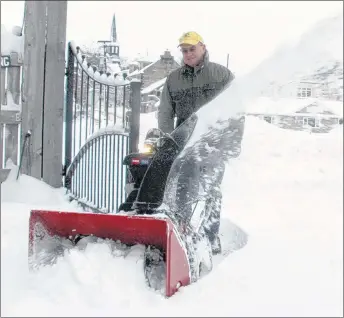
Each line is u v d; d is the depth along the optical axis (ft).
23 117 19.61
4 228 13.08
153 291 9.61
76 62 21.48
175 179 12.84
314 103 20.97
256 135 19.60
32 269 10.36
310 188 16.10
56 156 20.16
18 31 20.15
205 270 10.94
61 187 20.38
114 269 9.82
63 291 9.47
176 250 9.62
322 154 18.53
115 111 20.58
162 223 9.73
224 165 13.76
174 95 15.61
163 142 13.33
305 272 10.37
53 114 19.97
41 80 19.71
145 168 13.11
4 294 9.46
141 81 18.81
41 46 19.63
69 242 10.78
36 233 10.52
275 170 17.19
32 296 9.41
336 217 13.89
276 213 14.29
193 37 14.94
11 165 19.67
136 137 18.51
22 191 18.03
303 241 12.09
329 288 9.70
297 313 8.70
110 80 20.42
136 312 8.77
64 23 19.98
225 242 13.26
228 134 14.21
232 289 9.67
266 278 10.12
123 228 10.24
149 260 10.15
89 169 20.92
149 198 12.61
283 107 21.03
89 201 20.34
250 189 16.10
